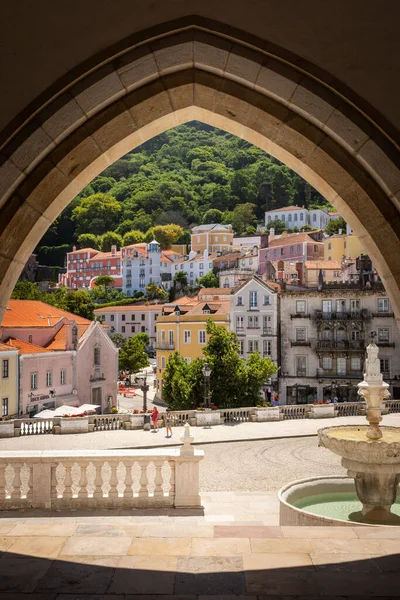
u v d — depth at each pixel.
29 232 3.81
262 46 3.62
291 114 3.76
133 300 97.44
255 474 14.50
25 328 34.72
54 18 3.61
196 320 44.44
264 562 4.03
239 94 3.77
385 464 7.08
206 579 3.71
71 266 116.62
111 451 7.59
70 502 7.46
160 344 47.38
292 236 85.50
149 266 107.56
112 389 40.91
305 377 41.16
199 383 28.44
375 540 4.52
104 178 149.25
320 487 8.26
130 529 4.89
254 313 42.25
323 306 40.88
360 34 3.56
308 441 20.06
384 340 39.22
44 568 3.93
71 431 21.91
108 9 3.64
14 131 3.62
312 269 52.41
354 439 7.23
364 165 3.72
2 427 21.03
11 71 3.61
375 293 39.47
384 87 3.55
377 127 3.58
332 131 3.67
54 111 3.64
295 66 3.60
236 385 28.27
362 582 3.65
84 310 79.00
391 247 3.76
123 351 62.41
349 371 40.12
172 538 4.59
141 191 139.25
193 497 7.63
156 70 3.69
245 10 3.62
